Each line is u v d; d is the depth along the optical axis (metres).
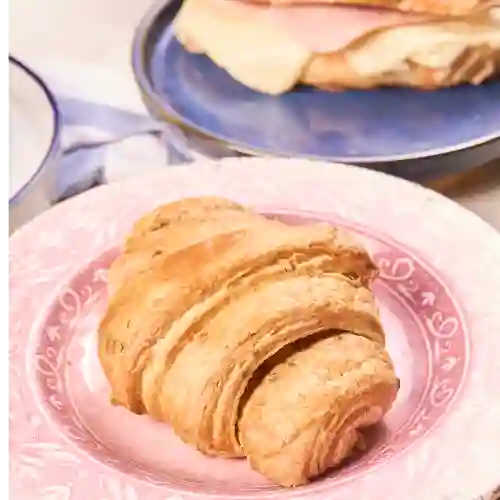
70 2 0.69
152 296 0.47
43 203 0.56
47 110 0.59
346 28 0.61
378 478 0.45
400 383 0.49
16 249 0.54
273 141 0.59
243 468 0.47
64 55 0.65
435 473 0.45
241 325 0.46
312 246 0.48
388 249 0.53
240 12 0.62
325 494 0.45
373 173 0.56
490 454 0.46
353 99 0.61
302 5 0.61
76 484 0.46
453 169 0.58
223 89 0.62
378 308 0.51
